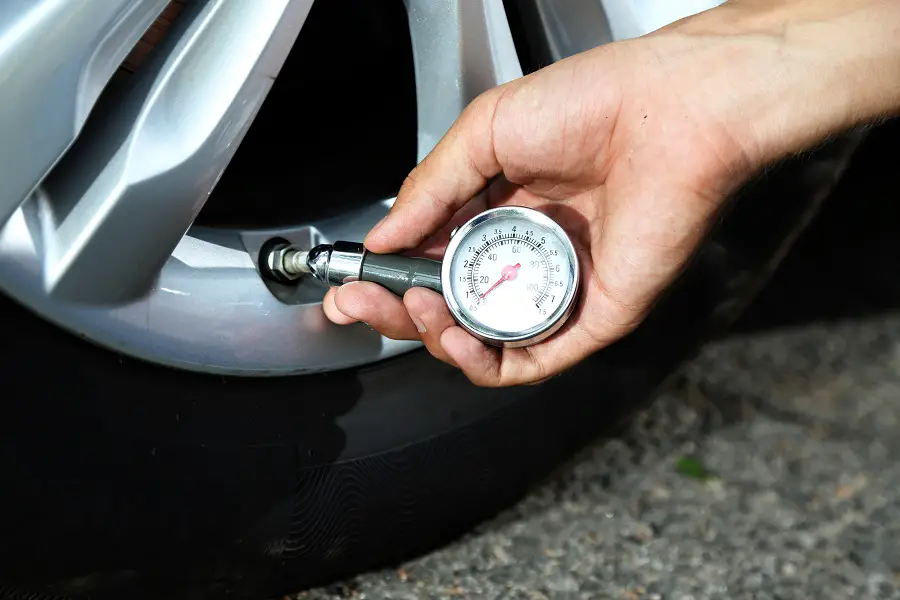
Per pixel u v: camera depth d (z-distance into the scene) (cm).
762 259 124
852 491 140
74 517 83
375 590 113
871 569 125
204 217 109
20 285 80
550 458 118
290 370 99
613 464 142
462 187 104
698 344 126
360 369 106
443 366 110
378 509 106
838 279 192
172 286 91
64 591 86
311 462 100
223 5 89
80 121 80
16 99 75
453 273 100
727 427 153
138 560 89
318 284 109
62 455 82
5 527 80
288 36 92
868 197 187
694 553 125
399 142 119
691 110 93
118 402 86
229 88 89
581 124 98
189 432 91
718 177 94
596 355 118
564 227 115
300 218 114
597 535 127
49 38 76
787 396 162
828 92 92
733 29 96
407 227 103
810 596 119
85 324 84
